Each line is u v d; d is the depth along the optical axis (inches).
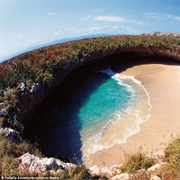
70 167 325.7
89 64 1206.3
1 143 363.9
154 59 1341.0
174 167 321.7
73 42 1241.4
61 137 604.7
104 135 607.5
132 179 314.3
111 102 828.6
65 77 983.0
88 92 933.8
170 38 1443.2
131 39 1353.3
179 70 1134.4
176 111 717.3
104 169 369.1
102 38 1391.5
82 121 690.8
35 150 412.8
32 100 644.1
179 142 394.6
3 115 482.3
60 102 820.6
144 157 381.7
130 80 1073.5
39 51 978.7
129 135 599.5
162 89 910.4
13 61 791.1
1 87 575.8
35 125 645.9
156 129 620.1
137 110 748.6
